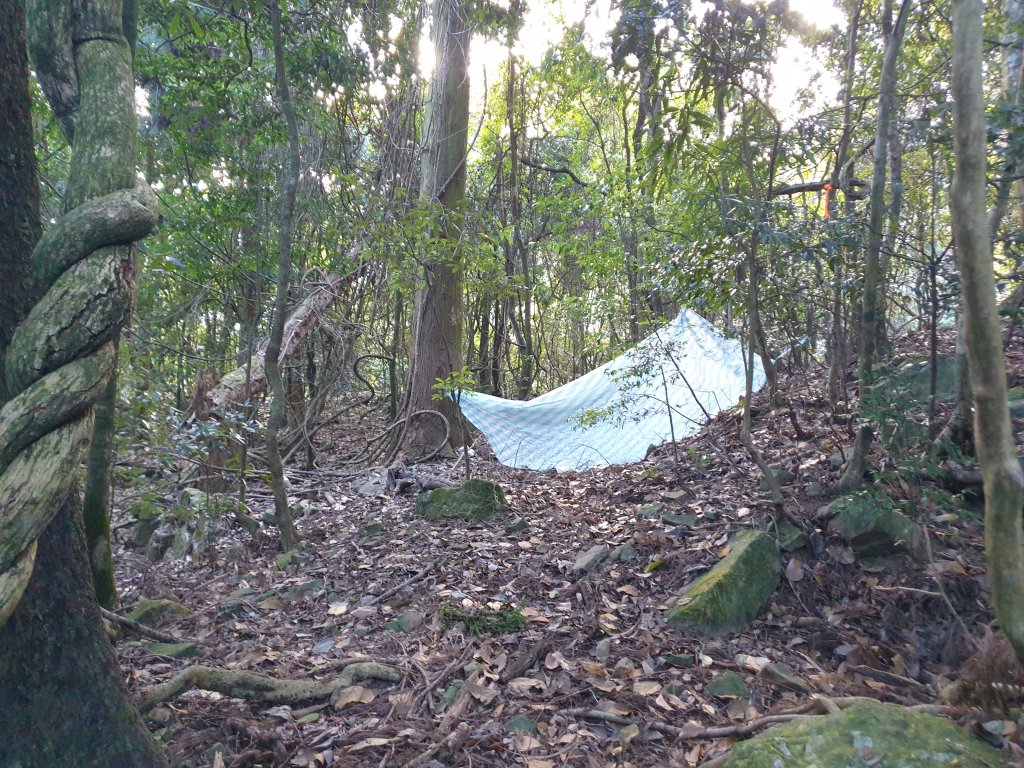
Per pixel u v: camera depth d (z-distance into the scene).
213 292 7.83
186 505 5.50
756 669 3.33
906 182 5.84
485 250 6.93
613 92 10.66
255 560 5.30
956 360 4.32
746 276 4.71
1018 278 3.98
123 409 4.86
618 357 8.06
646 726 2.90
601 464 7.59
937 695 3.04
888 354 4.96
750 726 2.71
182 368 7.95
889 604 3.73
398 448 9.45
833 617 3.78
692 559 4.28
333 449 11.20
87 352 1.62
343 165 8.31
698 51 3.92
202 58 7.34
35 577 1.90
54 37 1.93
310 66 6.94
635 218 9.70
